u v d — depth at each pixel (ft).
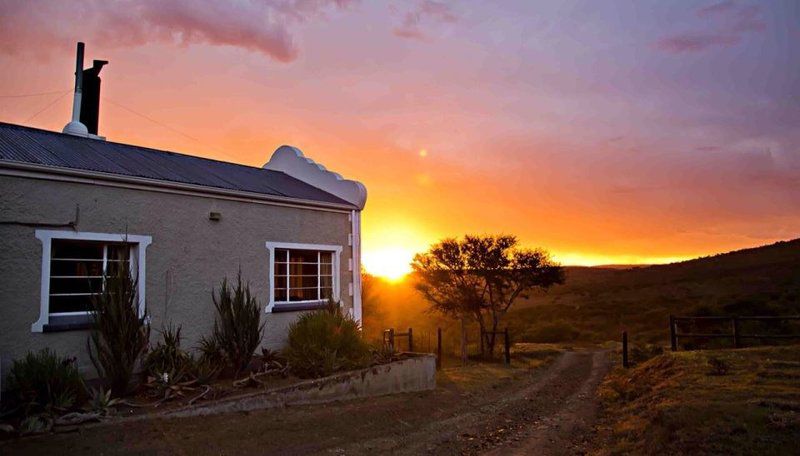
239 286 34.63
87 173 29.04
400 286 112.88
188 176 36.40
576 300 178.91
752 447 18.92
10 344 25.91
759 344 60.34
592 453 23.76
